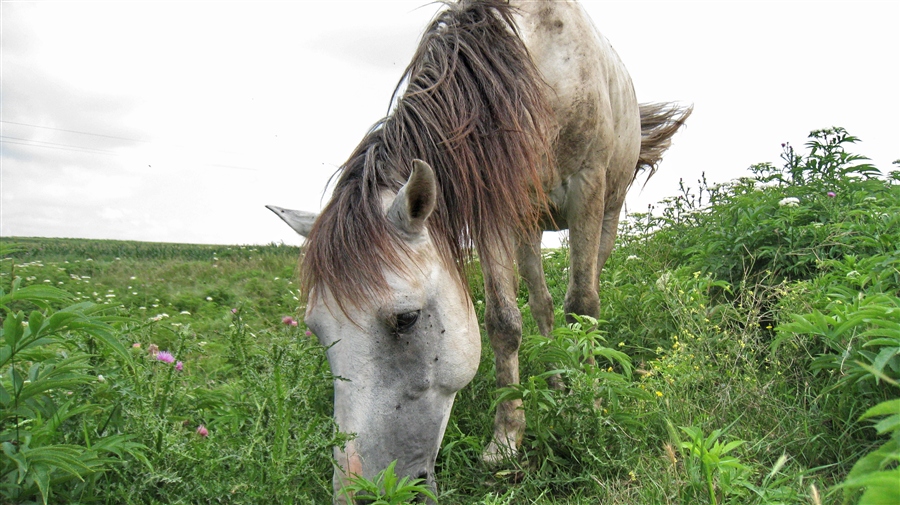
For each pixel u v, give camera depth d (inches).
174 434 79.1
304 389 82.0
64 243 741.9
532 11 123.0
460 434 110.7
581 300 133.4
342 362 81.2
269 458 76.2
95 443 71.8
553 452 104.7
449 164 93.0
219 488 72.8
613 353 109.3
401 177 89.7
